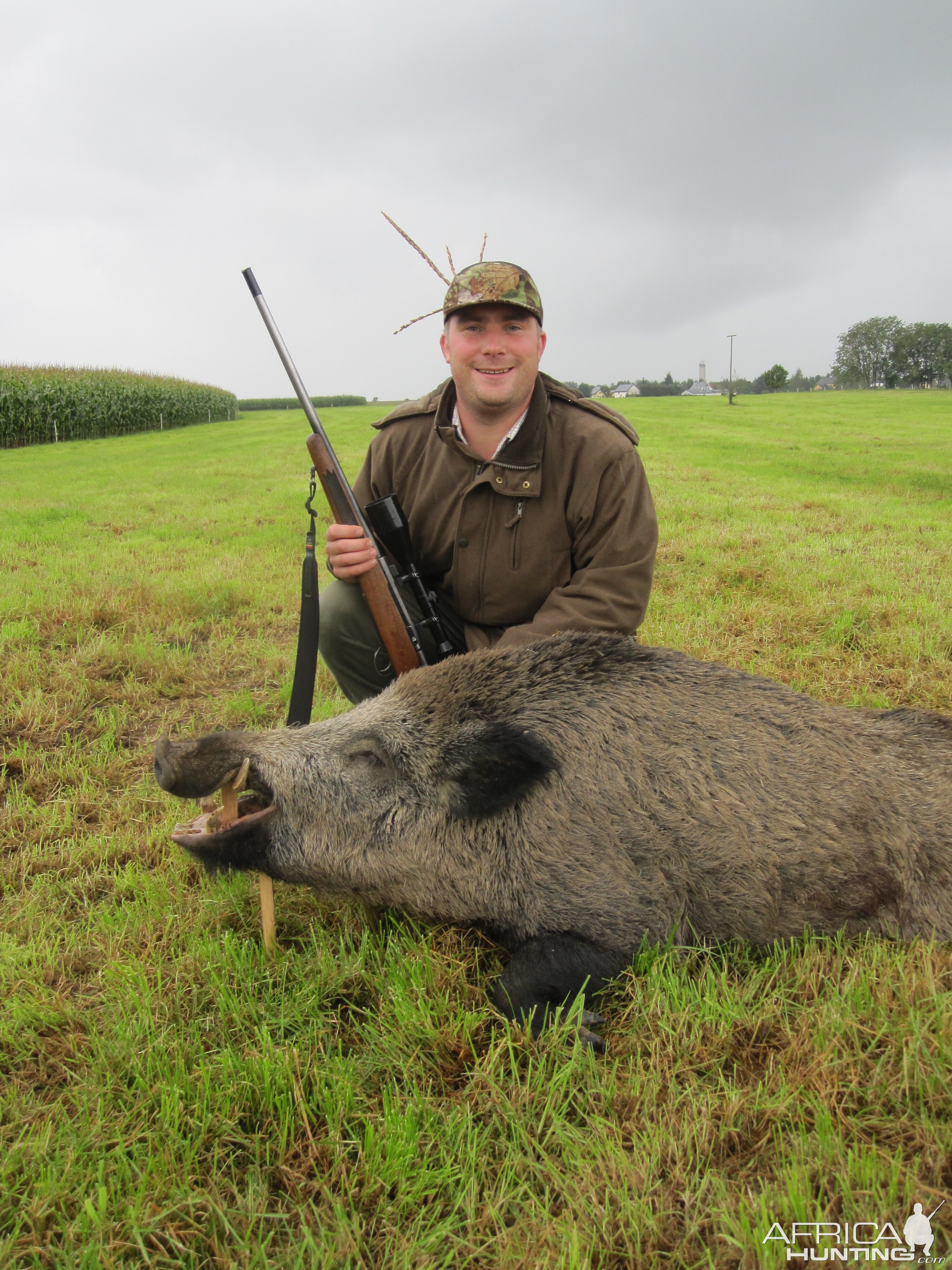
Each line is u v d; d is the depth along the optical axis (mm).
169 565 8789
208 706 5176
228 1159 2047
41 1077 2346
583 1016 2455
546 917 2715
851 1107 2088
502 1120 2119
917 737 3029
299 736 2986
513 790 2689
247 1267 1762
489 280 3324
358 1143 2045
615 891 2668
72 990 2707
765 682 3012
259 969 2676
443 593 4148
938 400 56000
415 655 3635
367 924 2979
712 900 2742
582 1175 1914
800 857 2699
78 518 12266
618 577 3629
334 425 35062
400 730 2908
